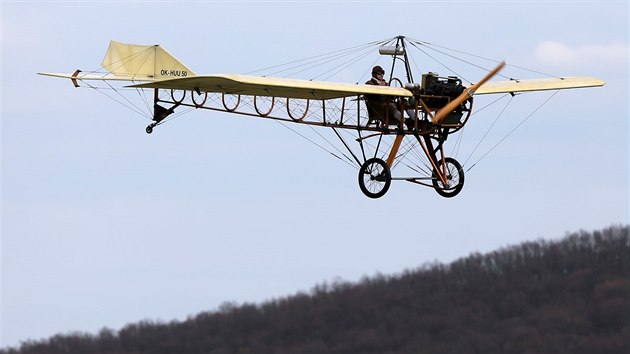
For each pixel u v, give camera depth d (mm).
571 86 114250
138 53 117250
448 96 108625
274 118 112375
